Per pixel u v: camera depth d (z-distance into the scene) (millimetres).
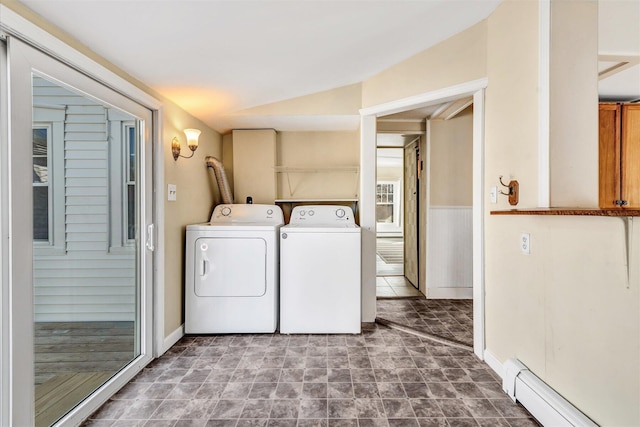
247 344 2316
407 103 2330
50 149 1734
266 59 1922
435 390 1723
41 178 1722
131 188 2021
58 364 1829
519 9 1618
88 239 1883
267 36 1657
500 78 1801
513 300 1712
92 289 1915
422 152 3711
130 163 2018
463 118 3471
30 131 1234
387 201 9164
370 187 2750
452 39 2061
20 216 1194
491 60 1883
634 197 1942
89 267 1897
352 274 2504
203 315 2469
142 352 1997
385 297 3539
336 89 2742
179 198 2420
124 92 1798
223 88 2225
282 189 3402
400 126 3611
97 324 1922
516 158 1658
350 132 3375
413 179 4090
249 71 2051
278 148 3389
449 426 1441
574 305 1276
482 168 1987
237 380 1829
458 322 2766
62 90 1626
